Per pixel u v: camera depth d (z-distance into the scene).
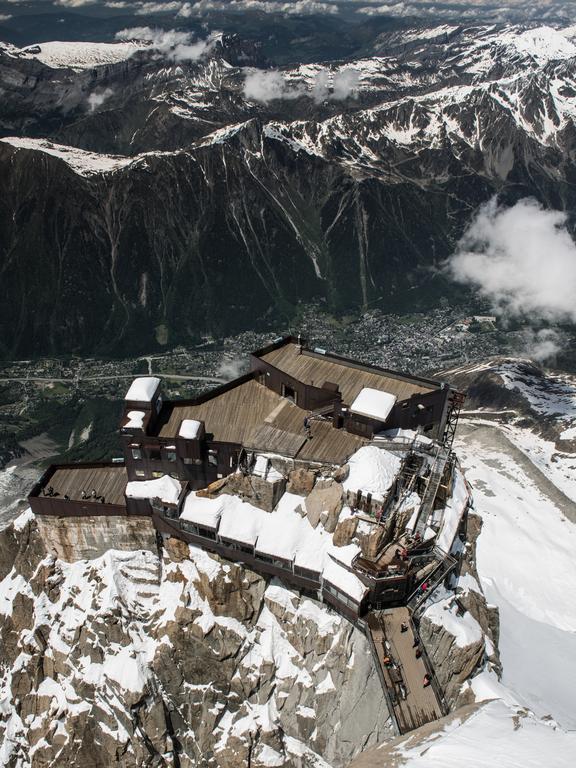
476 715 91.31
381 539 98.12
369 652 99.25
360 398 115.75
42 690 116.62
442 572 102.69
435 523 106.50
